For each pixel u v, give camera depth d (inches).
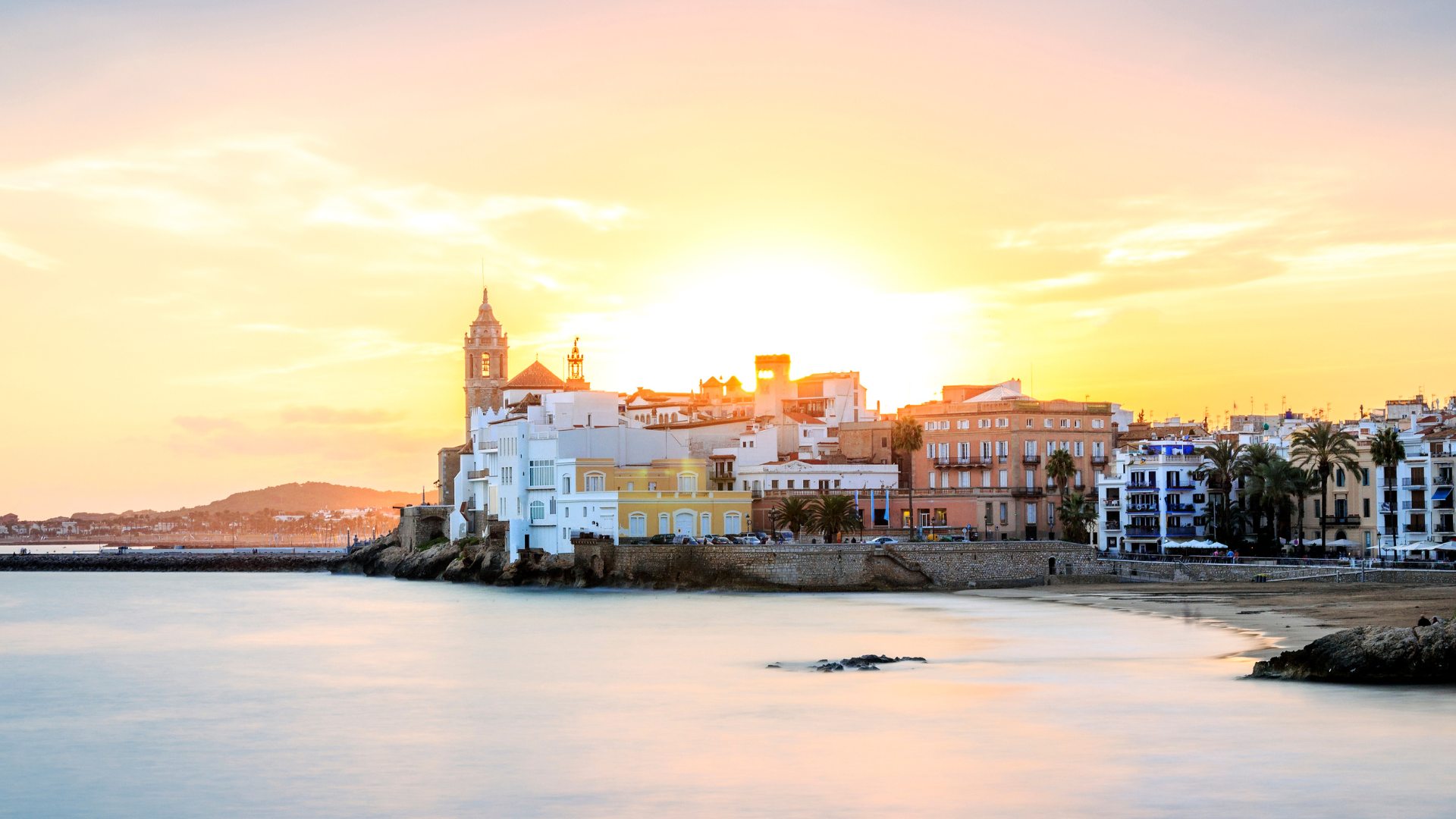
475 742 2950.3
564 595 7047.2
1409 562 5816.9
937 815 2283.5
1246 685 3309.5
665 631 4980.3
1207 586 6102.4
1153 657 3868.1
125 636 5408.5
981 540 7770.7
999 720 2992.1
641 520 7509.8
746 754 2748.5
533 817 2351.1
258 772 2723.9
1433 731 2719.0
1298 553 6875.0
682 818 2319.1
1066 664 3767.2
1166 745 2679.6
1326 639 3351.4
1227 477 7298.2
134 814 2444.6
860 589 6619.1
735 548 6791.3
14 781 2682.1
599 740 2933.1
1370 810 2230.6
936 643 4375.0
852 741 2834.6
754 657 4178.2
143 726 3233.3
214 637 5310.0
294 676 4050.2
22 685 3927.2
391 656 4478.3
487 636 4990.2
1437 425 7145.7
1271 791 2343.8
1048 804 2324.1
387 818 2374.5
